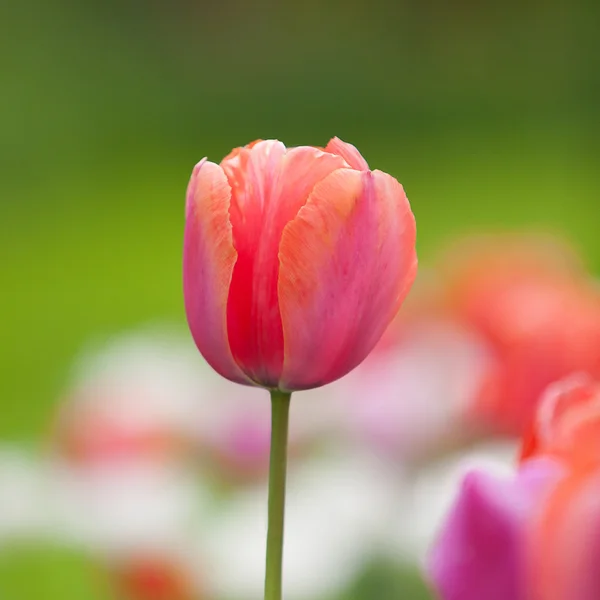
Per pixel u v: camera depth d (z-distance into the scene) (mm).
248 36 10750
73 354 4359
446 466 1532
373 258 962
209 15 10734
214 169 966
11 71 9766
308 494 1577
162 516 1557
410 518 1521
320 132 9359
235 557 1535
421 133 8992
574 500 884
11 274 5883
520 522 889
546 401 938
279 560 957
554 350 1364
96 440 1646
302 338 960
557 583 882
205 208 964
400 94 10336
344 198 955
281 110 10008
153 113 9766
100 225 6844
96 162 8531
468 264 1776
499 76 10273
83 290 5527
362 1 11188
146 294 5410
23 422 3402
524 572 886
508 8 10641
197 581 1526
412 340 1675
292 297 957
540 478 897
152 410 1679
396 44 10945
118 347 2176
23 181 7996
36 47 9992
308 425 1728
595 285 1801
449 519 909
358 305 962
